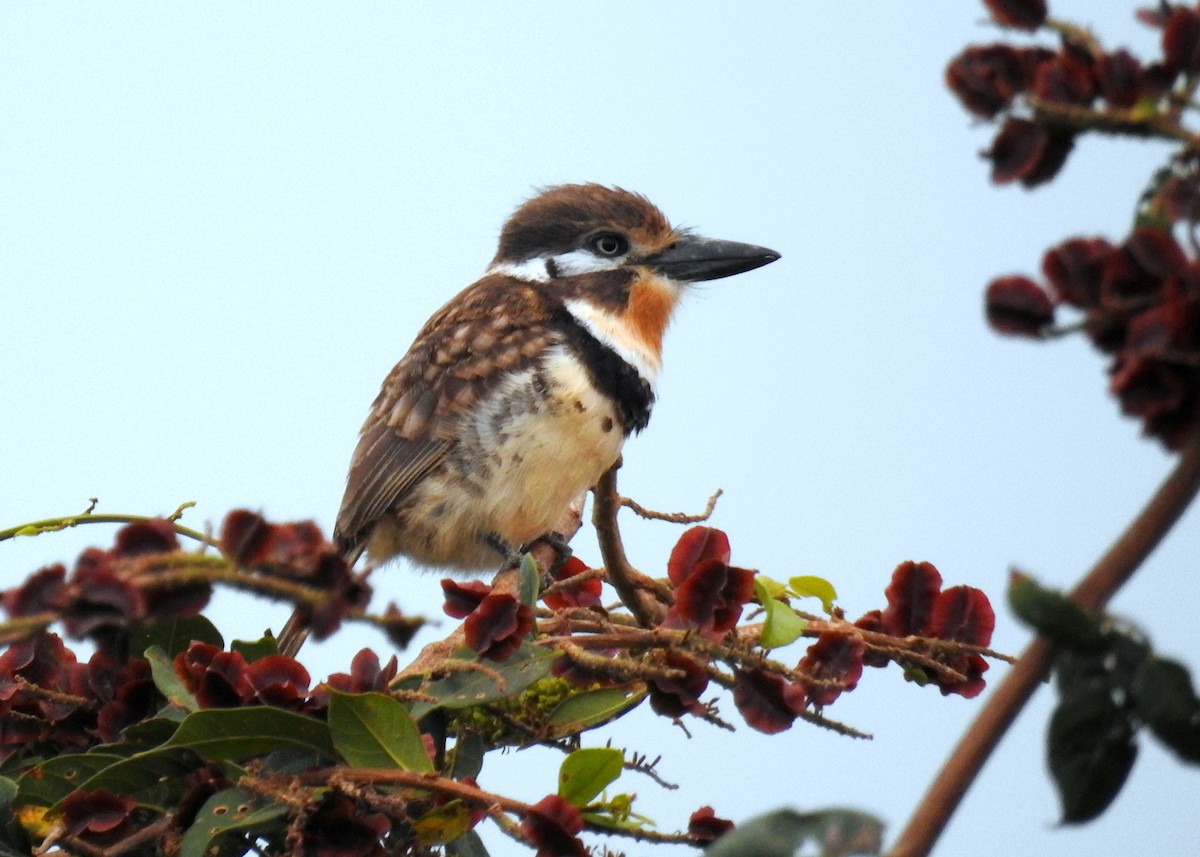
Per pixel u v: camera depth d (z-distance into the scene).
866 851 2.93
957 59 3.35
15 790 5.29
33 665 5.81
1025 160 3.26
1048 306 3.09
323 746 5.07
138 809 5.38
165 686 5.39
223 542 3.53
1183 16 3.13
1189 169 3.13
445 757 5.55
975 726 2.93
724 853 2.98
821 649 5.66
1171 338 2.88
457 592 5.46
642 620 6.92
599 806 5.25
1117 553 2.90
